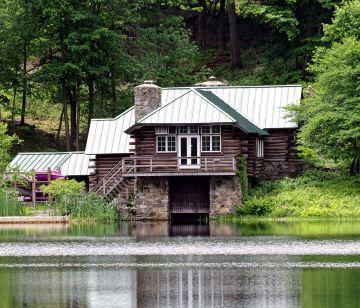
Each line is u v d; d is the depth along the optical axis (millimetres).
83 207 119688
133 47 157375
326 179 126875
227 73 171375
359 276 74938
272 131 131625
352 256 84312
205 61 177125
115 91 156875
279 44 168625
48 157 136250
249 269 78750
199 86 139625
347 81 121500
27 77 155125
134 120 131250
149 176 120250
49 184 124000
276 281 73688
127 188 122812
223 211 119500
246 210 118812
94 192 125062
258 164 128500
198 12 186000
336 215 116500
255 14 164500
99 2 151000
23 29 151000
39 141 160125
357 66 120625
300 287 71312
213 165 119188
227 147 121375
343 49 123625
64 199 120750
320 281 73312
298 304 66125
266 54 170500
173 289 71750
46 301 68250
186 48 159250
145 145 122500
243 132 121188
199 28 183250
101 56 148250
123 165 120312
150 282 74312
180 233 104250
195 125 120875
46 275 77875
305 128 122688
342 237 96250
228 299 68125
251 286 72188
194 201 122250
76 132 154250
